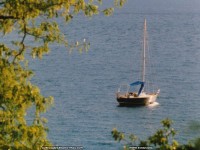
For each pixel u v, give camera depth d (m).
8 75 45.84
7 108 45.53
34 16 46.75
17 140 44.22
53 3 47.56
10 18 46.94
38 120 47.28
